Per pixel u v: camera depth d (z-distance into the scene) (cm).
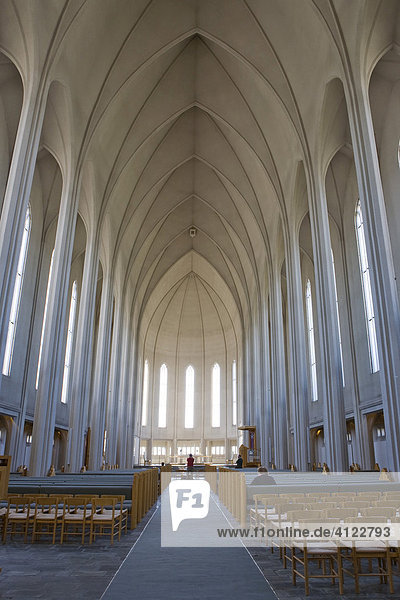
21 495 841
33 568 585
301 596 481
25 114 1315
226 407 4306
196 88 2294
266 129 2241
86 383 2034
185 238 3669
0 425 1992
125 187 2580
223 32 1906
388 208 1786
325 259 1698
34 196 2219
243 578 546
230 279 3797
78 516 776
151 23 1833
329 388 1598
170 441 4403
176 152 2688
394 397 1156
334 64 1531
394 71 1670
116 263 2664
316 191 1794
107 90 1877
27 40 1321
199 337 4619
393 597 480
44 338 1595
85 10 1492
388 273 1219
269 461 2725
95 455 2319
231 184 2767
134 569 583
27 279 2159
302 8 1591
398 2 1342
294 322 2077
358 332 2122
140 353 4050
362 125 1343
